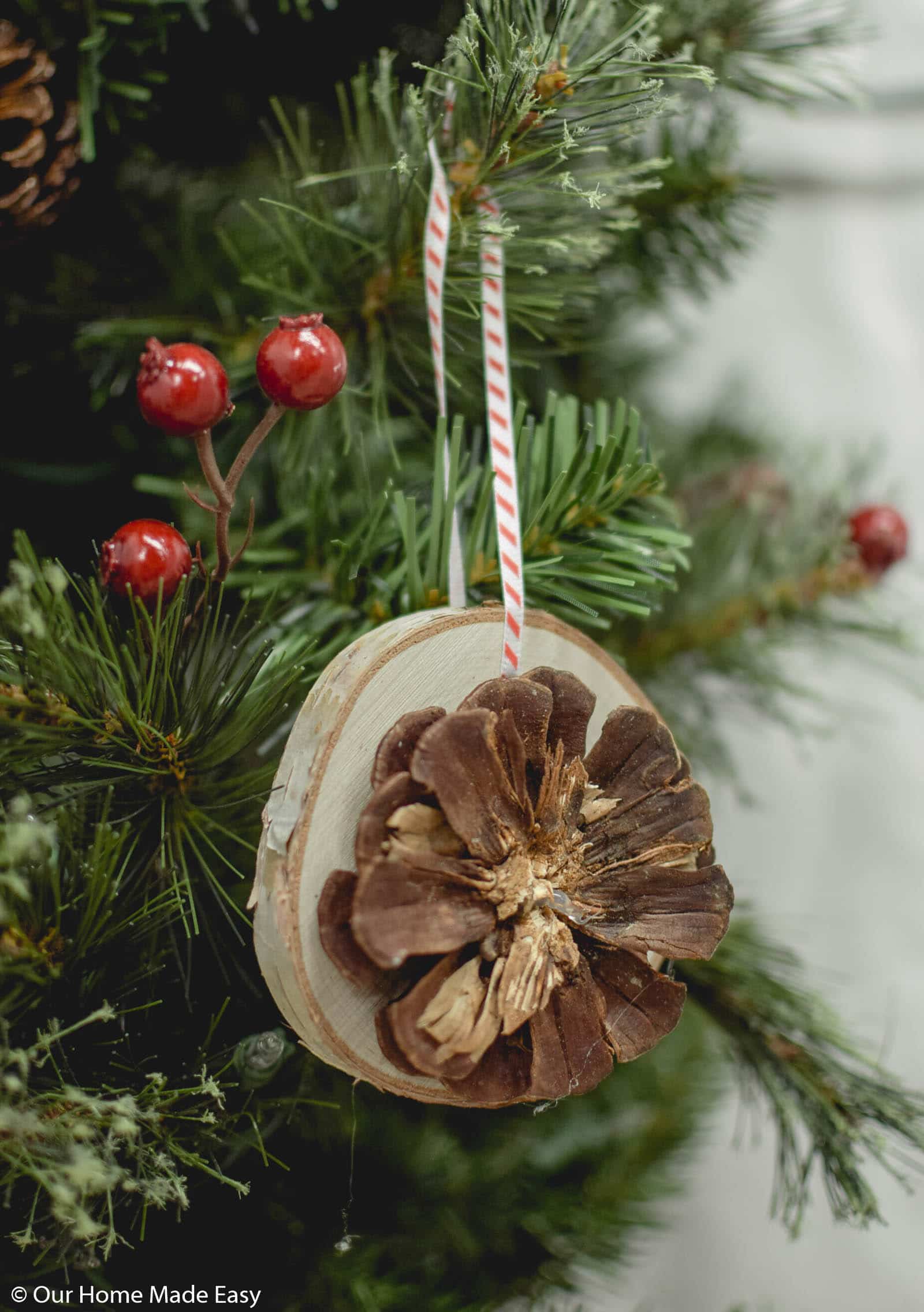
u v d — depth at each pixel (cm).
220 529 29
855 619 43
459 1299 38
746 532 42
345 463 38
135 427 38
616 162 35
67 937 29
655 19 33
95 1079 29
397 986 29
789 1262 58
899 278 61
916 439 61
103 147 34
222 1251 34
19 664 28
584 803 30
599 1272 41
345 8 36
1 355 37
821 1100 35
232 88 37
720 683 46
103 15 31
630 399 46
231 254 35
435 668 29
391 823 28
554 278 35
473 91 32
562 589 33
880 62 57
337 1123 35
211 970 32
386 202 33
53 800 30
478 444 35
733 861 61
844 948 61
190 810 30
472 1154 40
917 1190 56
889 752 61
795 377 62
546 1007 29
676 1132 45
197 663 30
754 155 58
